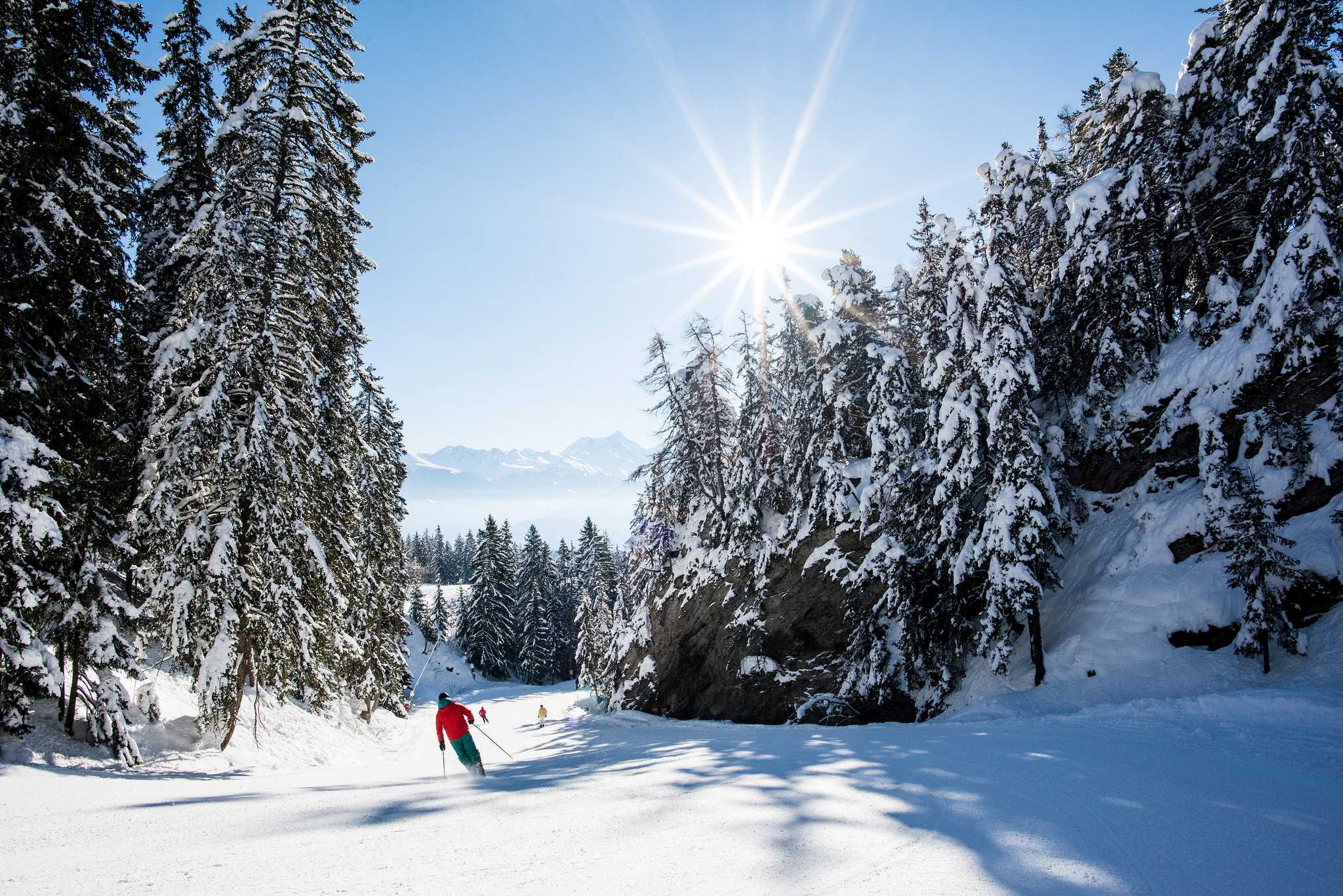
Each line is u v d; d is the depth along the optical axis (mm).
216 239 14953
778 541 30891
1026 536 17500
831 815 5805
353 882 4262
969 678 20266
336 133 18391
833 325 27844
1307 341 16391
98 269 13531
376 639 30781
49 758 11711
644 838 5230
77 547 12883
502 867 4531
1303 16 16516
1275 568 14805
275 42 16156
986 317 18828
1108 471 21438
